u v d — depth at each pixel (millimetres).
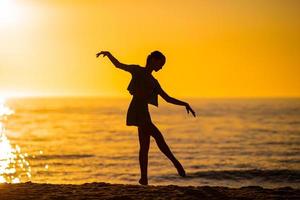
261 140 67438
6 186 11133
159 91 10742
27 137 70438
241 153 51219
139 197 9859
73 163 41469
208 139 70625
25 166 38719
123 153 50938
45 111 175750
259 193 10500
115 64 10875
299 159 45125
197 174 34656
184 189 10609
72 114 153375
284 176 33562
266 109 194500
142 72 10781
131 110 10836
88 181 31500
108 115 147875
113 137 72875
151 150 52125
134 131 85000
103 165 40375
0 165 39094
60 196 9953
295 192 10680
